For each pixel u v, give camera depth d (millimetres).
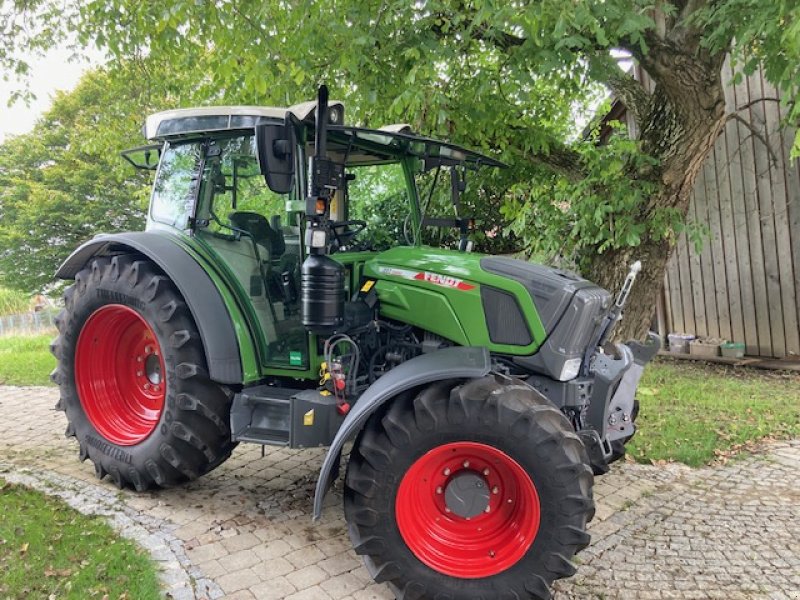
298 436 3330
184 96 7117
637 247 6504
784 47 4273
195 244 3924
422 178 4691
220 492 4004
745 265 8336
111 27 6215
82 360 4141
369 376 3613
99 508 3668
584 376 3389
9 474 4156
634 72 8805
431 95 5312
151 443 3746
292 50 5305
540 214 6676
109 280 3885
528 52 4898
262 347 3729
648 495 4078
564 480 2637
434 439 2754
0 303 24766
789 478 4359
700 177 8633
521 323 3273
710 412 5934
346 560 3174
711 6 4855
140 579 2889
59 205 24047
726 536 3500
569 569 2648
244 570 3041
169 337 3629
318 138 3070
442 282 3432
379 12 4832
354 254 3859
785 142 7797
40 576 2902
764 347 8258
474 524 2920
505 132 6613
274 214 3641
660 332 9336
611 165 5938
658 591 2936
